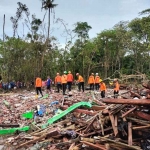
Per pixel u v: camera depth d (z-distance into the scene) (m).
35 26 47.88
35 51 48.84
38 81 22.14
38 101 18.59
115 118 8.52
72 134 9.42
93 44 54.72
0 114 15.20
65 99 16.61
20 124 12.92
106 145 7.70
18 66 48.28
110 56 56.72
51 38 50.38
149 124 7.93
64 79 21.98
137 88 13.78
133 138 8.05
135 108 8.30
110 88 30.91
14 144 9.94
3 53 48.50
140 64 53.38
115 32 54.59
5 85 36.59
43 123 12.48
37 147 8.97
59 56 53.97
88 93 22.50
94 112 11.28
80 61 54.53
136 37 52.12
